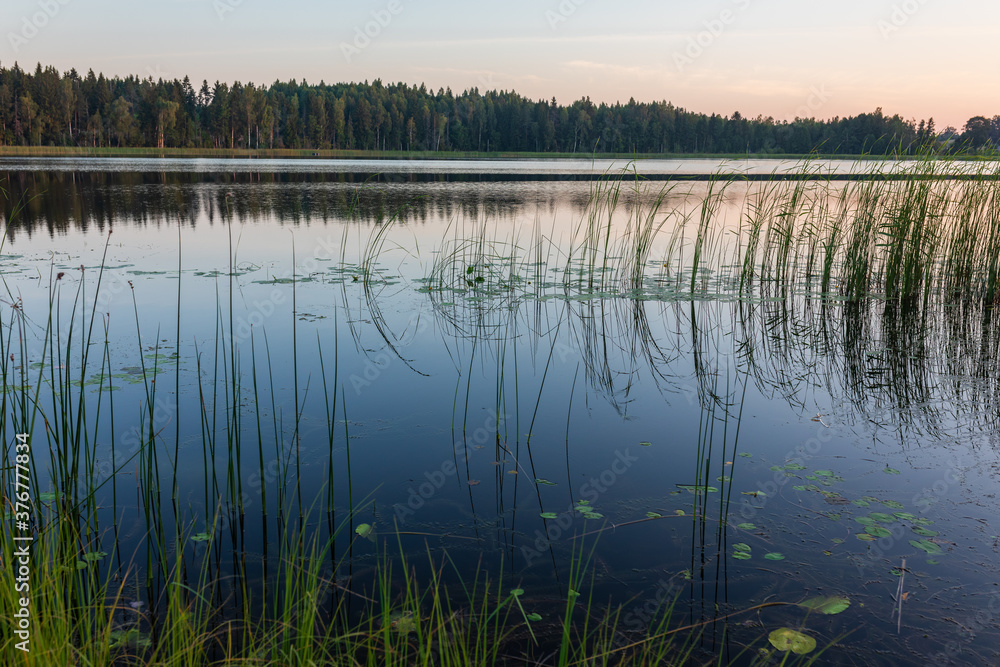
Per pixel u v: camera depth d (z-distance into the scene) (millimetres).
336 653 2133
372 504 3148
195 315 6543
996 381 4941
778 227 9055
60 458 2824
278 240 11594
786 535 2902
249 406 4266
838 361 5473
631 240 12141
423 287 8336
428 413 4273
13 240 10844
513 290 8305
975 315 7051
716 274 9602
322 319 6590
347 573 2609
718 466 3586
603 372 5207
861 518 3021
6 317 6176
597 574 2613
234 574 2596
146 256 9750
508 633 2270
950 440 3904
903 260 7773
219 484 3307
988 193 7910
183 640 2035
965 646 2205
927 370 5223
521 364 5387
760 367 5348
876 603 2438
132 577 2562
